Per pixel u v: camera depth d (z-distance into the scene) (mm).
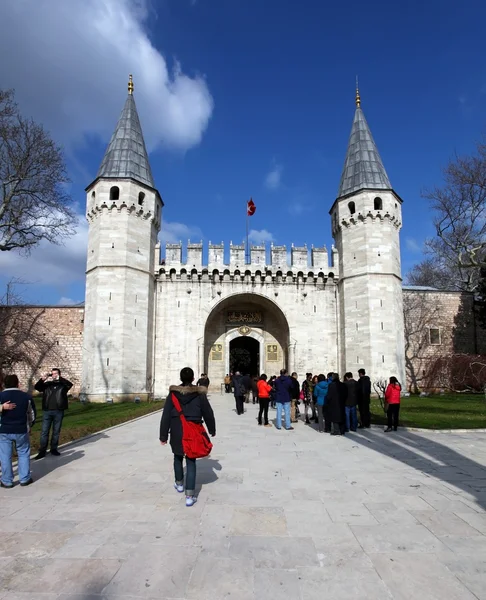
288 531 5164
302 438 12414
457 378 31844
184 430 6328
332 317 32875
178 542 4848
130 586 3902
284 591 3816
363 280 30781
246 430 14188
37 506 6148
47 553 4566
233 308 35625
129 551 4613
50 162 25875
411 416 17328
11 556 4504
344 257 32250
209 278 32500
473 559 4410
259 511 5891
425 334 35906
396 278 31297
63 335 32688
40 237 27078
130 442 11734
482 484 7250
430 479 7594
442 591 3809
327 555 4508
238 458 9508
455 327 36375
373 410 20375
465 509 5938
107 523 5449
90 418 17875
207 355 34750
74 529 5250
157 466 8734
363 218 31422
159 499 6465
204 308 32156
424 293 36656
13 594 3766
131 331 28844
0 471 8453
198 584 3936
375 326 29953
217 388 34344
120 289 28828
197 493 6754
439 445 11031
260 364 34875
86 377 28297
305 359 32188
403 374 30172
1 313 22688
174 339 31547
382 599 3691
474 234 35031
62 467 8648
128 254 29500
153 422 16609
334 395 12984
